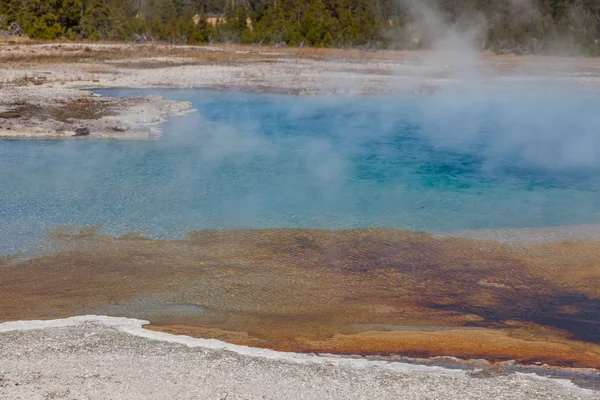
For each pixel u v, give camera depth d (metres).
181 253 9.19
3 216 10.62
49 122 17.66
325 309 7.53
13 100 20.48
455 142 17.48
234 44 48.97
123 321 6.78
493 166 14.87
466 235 10.09
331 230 10.25
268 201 11.77
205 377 5.46
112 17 49.19
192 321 7.10
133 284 8.12
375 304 7.70
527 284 8.33
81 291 7.88
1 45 39.66
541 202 11.98
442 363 6.15
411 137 18.05
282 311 7.45
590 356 6.42
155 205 11.38
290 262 8.94
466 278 8.51
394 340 6.70
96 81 26.42
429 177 13.78
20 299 7.61
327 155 15.65
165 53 38.75
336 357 6.11
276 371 5.63
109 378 5.40
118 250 9.27
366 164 14.86
